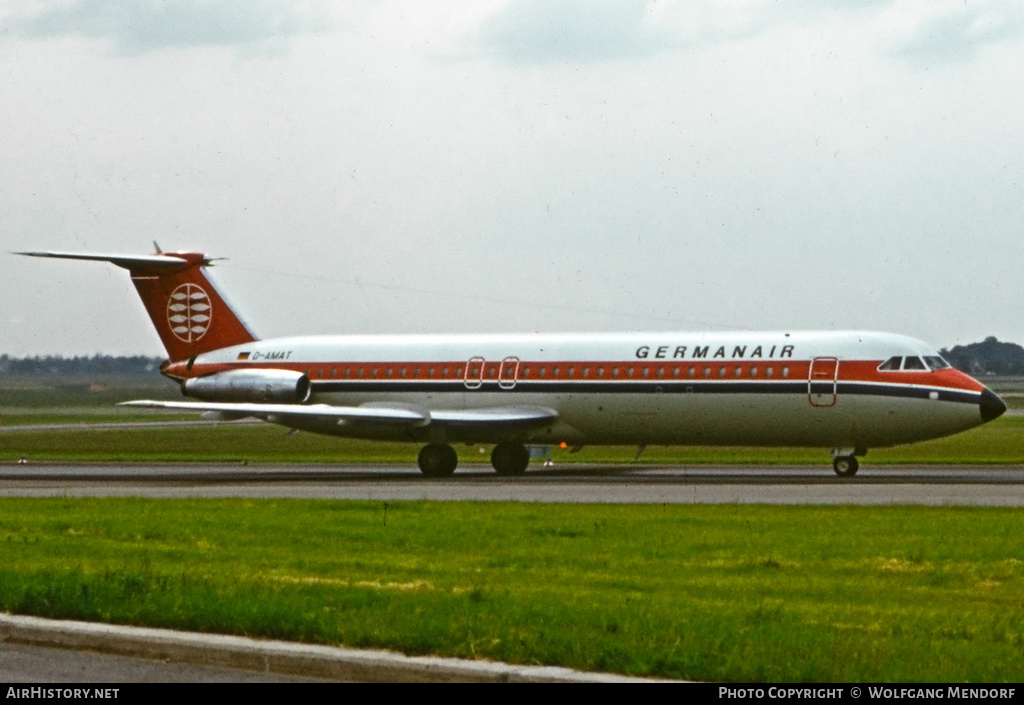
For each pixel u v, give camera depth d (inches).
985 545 2135.8
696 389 4279.0
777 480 4069.9
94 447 6870.1
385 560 2020.2
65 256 4899.1
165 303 5226.4
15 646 1437.0
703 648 1288.1
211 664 1346.0
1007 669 1210.6
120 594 1583.4
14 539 2305.6
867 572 1866.4
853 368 4104.3
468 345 4746.6
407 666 1263.5
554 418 4527.6
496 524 2508.6
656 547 2145.7
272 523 2549.2
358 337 5002.5
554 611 1475.1
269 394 4884.4
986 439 7086.6
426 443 4692.4
